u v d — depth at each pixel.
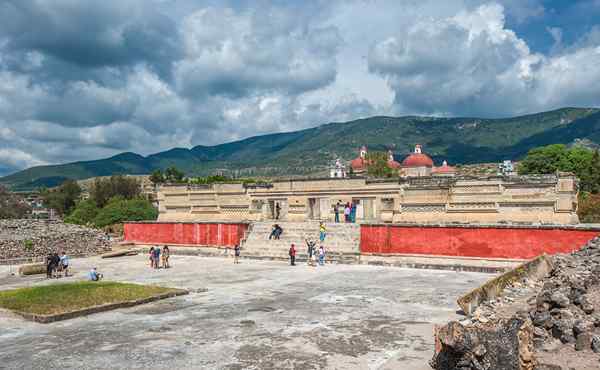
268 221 39.97
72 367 11.52
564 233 25.55
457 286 22.23
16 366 11.64
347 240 34.72
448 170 87.00
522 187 32.94
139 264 34.00
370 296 19.94
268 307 18.00
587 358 9.50
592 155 79.12
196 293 21.19
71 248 40.00
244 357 12.11
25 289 21.03
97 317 16.70
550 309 11.77
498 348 9.32
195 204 48.28
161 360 11.95
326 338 13.71
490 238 27.61
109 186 92.69
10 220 43.53
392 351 12.44
